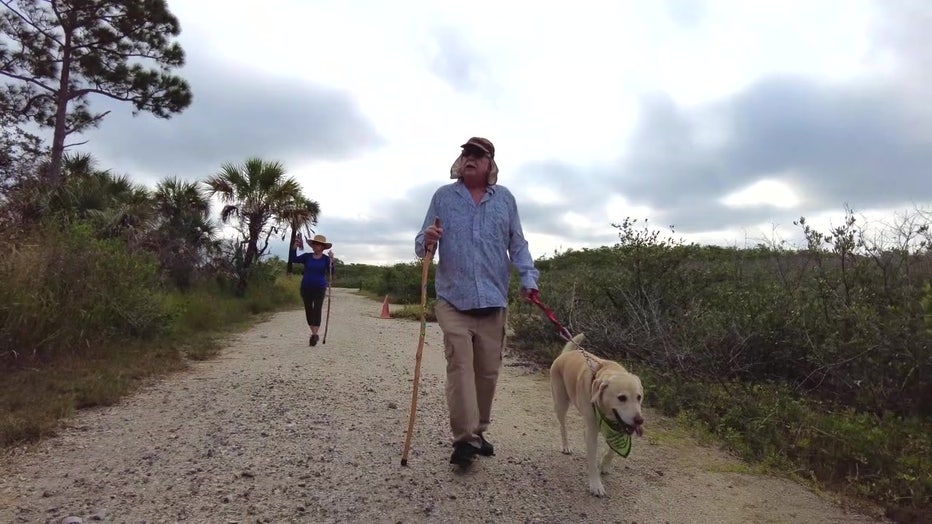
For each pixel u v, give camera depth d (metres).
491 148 4.39
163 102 20.73
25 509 3.39
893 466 4.41
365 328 13.30
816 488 4.24
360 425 5.24
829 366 6.09
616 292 9.19
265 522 3.35
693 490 4.15
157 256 14.24
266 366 7.91
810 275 7.67
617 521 3.62
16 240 8.17
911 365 5.55
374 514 3.51
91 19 19.44
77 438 4.66
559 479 4.25
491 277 4.26
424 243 4.36
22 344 6.96
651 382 6.68
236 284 18.92
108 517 3.32
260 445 4.59
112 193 16.05
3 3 18.84
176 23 20.94
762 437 5.04
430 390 6.84
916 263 6.57
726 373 6.79
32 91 20.02
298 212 19.91
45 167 15.12
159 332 9.35
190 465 4.13
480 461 4.48
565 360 4.74
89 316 7.88
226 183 19.42
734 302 7.60
